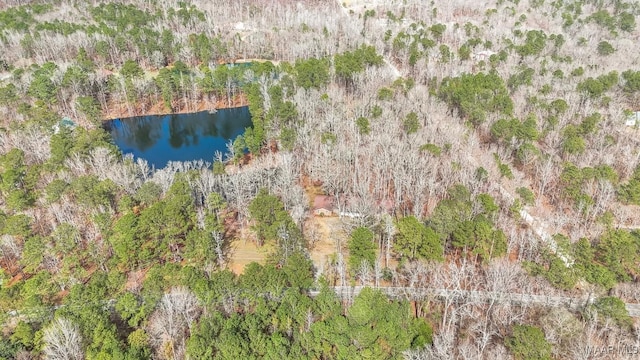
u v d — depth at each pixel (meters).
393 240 86.75
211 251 79.81
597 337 67.94
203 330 63.44
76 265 79.69
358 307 63.19
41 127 125.00
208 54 182.00
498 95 130.25
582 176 97.94
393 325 62.25
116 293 72.38
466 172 101.56
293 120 127.75
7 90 138.25
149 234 79.75
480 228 77.19
